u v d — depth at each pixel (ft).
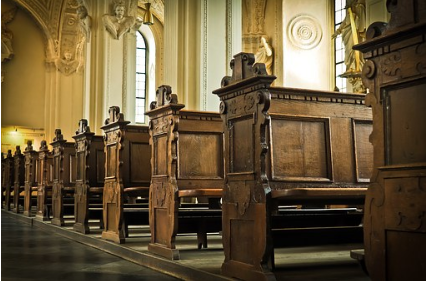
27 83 88.79
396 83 12.59
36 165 50.62
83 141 32.83
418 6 12.04
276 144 18.20
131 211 29.94
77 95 90.17
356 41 50.08
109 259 23.41
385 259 12.60
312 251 23.62
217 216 24.34
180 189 23.31
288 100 18.74
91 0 56.95
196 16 42.27
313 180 18.65
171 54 42.86
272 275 15.51
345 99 19.92
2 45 86.48
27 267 20.97
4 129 86.28
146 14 57.31
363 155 20.17
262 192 15.78
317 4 63.36
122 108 65.72
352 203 18.78
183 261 20.06
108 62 56.54
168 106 21.43
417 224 11.82
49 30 88.79
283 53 63.52
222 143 24.54
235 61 17.61
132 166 30.78
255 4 67.77
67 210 45.03
